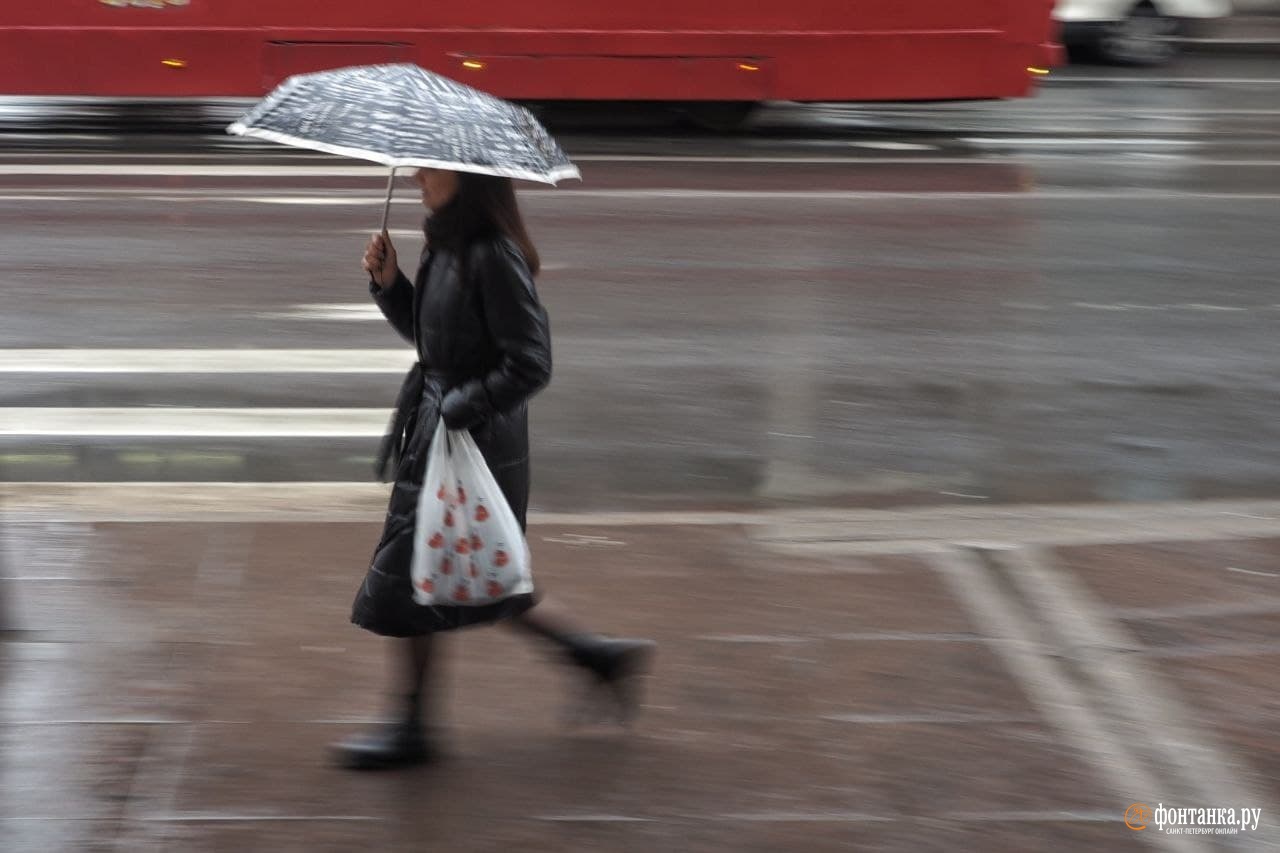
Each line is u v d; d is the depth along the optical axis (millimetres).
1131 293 11602
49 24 17203
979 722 5004
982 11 18328
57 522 6598
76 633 5492
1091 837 4367
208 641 5461
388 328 10180
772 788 4605
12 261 11727
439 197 4344
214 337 9883
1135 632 5711
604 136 18609
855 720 5008
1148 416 8797
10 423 8141
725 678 5285
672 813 4461
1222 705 5152
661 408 8711
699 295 11273
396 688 4734
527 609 4699
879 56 18281
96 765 4613
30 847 4188
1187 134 19359
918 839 4348
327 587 5965
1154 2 25172
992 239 13344
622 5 17922
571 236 13125
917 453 8094
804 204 14703
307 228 13109
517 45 17844
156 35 17328
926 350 10016
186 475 7465
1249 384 9438
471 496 4410
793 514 7109
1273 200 15219
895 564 6355
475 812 4445
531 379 4316
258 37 17438
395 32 17641
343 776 4605
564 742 4852
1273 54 27547
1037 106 21578
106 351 9500
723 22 18078
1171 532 6836
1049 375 9539
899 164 17016
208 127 18203
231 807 4418
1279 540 6734
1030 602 5969
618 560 6352
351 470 7582
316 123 4047
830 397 9008
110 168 15609
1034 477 7770
